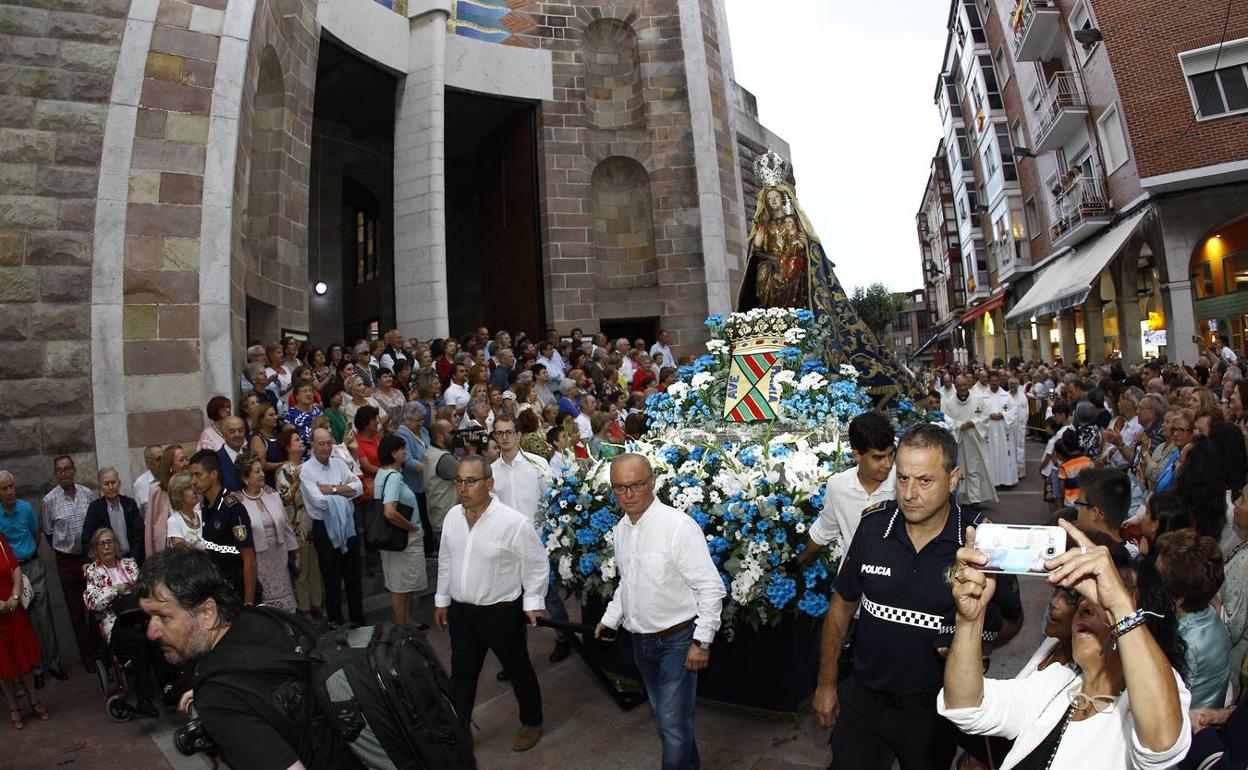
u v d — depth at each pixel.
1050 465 9.38
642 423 7.64
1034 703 2.08
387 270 19.97
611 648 5.19
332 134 18.88
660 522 3.66
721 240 17.55
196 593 2.32
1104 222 19.94
